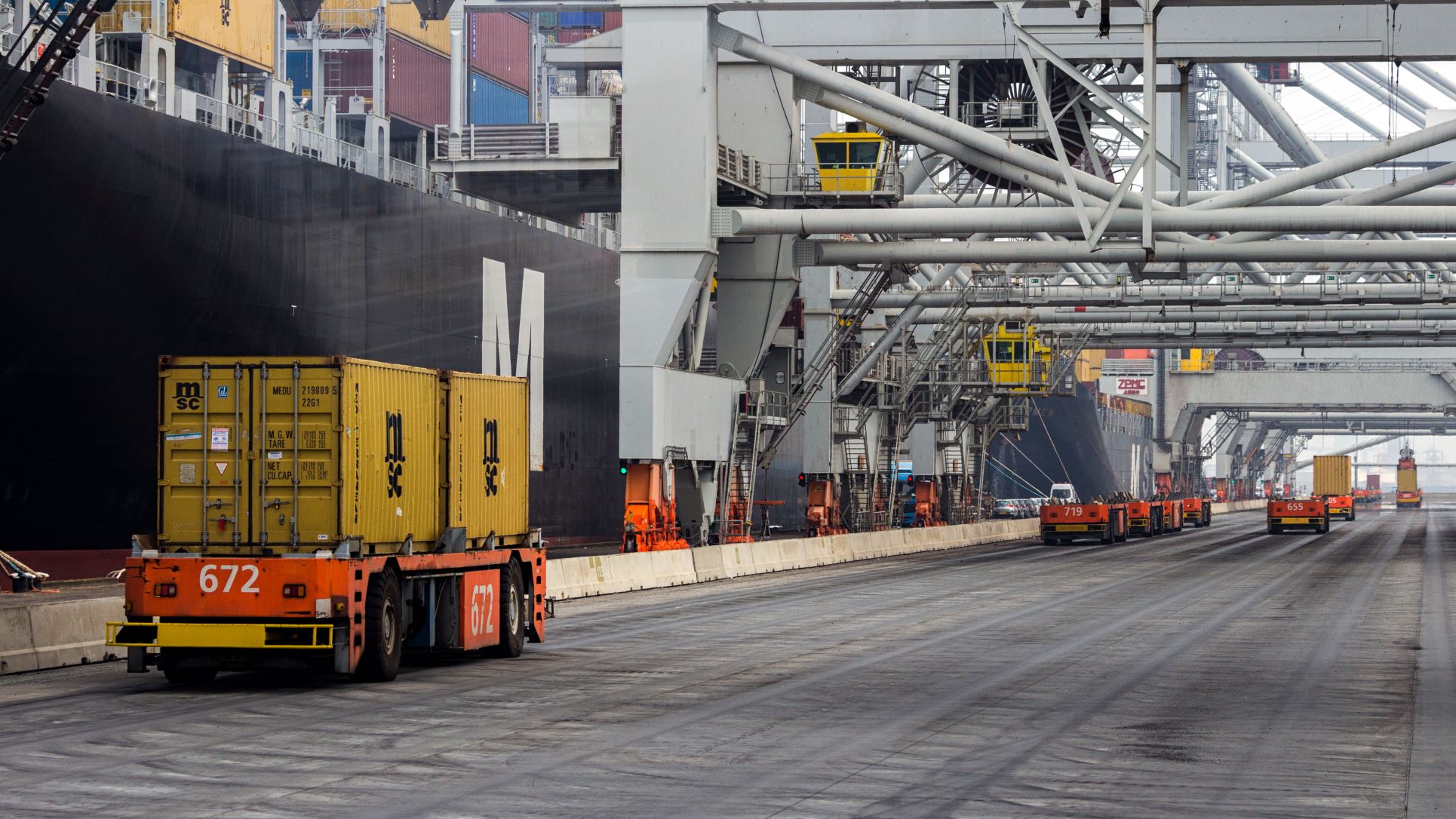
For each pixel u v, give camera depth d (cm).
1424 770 2412
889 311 13175
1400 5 8044
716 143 8450
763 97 8800
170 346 7494
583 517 11881
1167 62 8188
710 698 3278
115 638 3362
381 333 9119
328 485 3381
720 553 8656
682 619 5572
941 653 4303
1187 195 8125
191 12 7919
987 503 17662
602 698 3272
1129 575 8856
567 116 11825
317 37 10781
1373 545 13675
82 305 7025
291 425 3397
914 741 2677
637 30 8262
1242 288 12088
